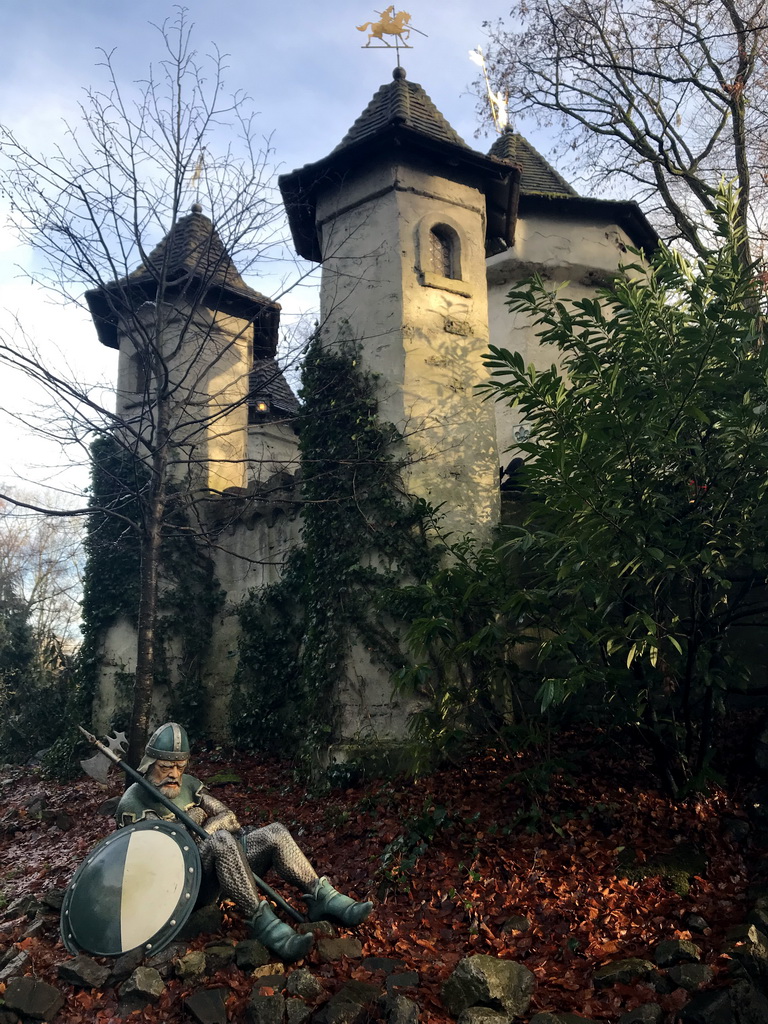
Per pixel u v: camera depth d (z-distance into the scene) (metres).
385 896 6.07
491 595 7.72
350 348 10.30
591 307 7.29
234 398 14.09
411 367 9.99
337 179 11.04
